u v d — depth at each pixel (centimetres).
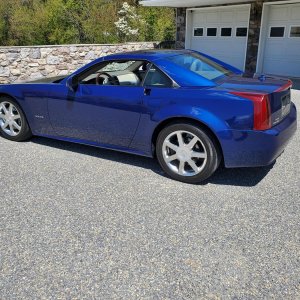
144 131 381
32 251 260
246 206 321
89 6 1838
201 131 344
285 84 359
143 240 272
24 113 479
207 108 336
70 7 1800
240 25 1217
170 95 356
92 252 258
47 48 1072
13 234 281
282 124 349
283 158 433
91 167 412
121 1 1964
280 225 289
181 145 362
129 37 1714
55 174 392
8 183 369
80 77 423
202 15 1338
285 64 1138
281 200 330
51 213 311
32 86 459
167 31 1764
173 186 363
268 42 1162
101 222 297
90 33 1773
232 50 1270
